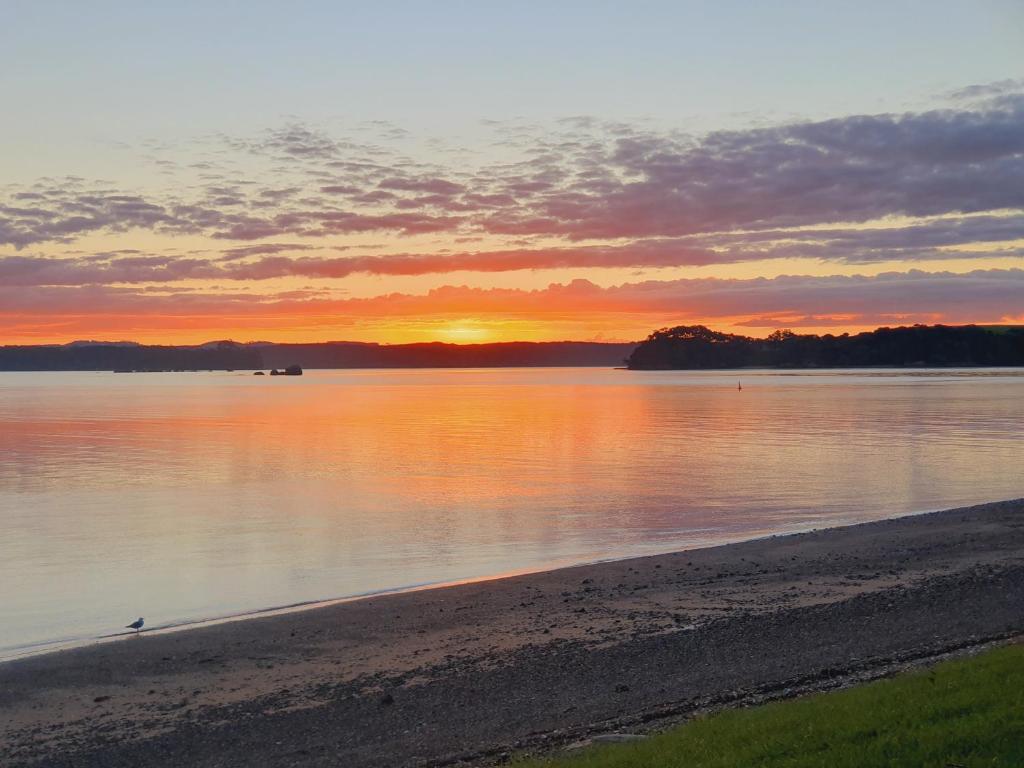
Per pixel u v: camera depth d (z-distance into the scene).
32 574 24.00
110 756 11.73
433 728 12.27
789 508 33.47
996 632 15.20
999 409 94.81
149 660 15.73
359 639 16.73
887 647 14.74
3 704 13.69
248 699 13.71
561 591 20.08
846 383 190.12
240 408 117.88
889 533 25.94
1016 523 26.62
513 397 150.50
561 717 12.38
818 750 8.41
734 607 18.08
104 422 89.50
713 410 101.94
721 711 11.73
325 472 46.84
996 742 7.85
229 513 33.72
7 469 49.16
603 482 41.53
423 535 28.92
